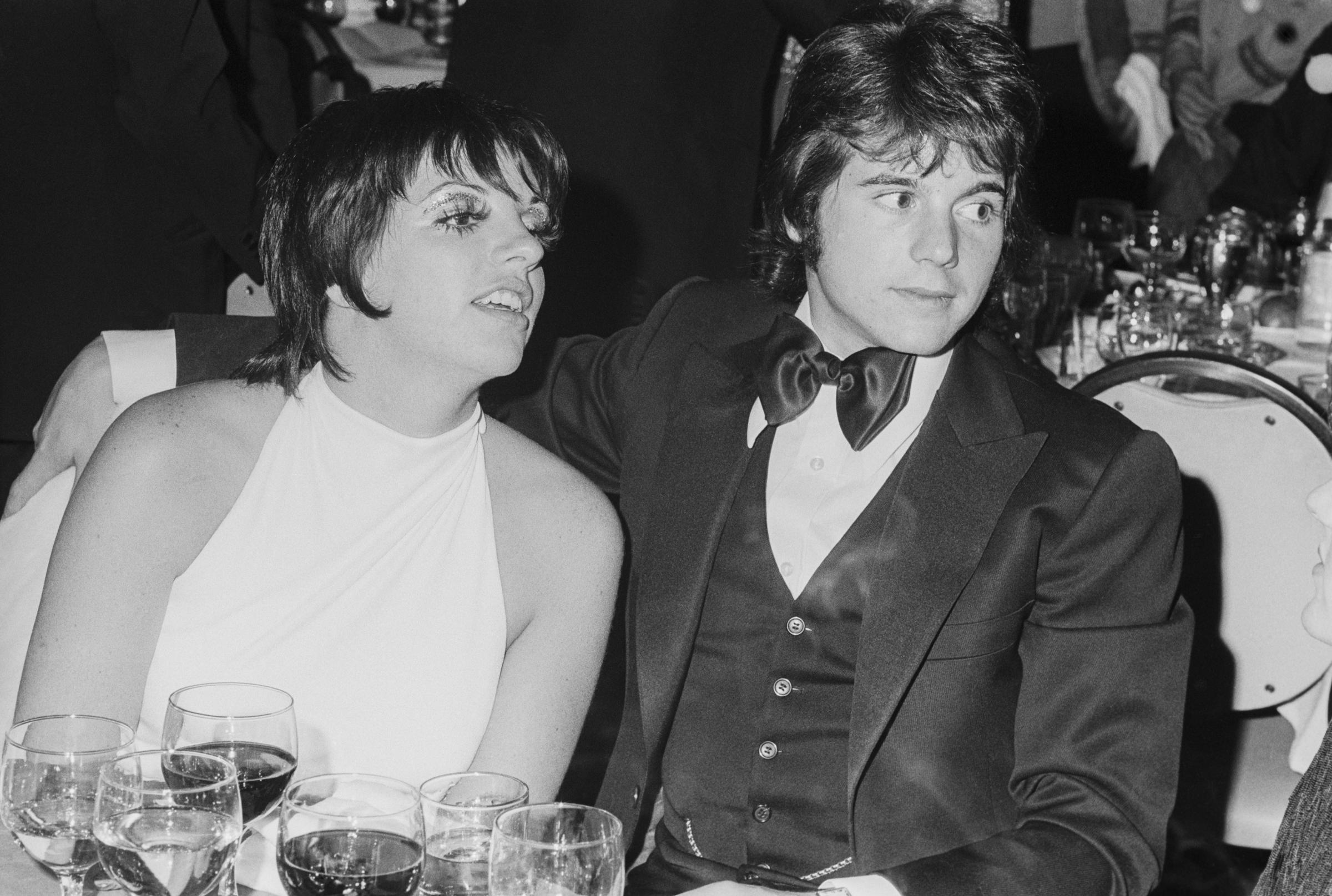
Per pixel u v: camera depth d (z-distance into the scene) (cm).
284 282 142
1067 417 142
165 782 106
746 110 270
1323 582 142
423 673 146
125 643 141
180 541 144
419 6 394
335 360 143
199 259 307
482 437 152
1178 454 230
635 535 159
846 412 142
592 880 96
